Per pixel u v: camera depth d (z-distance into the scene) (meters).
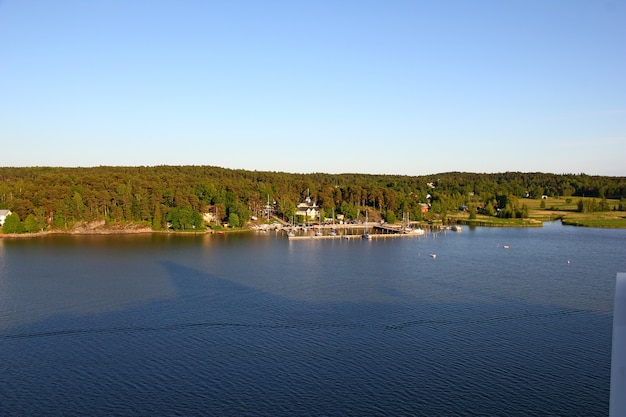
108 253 168.12
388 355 75.44
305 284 121.44
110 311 97.38
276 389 65.12
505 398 62.75
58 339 82.25
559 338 82.38
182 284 120.69
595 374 69.06
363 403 61.62
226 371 70.25
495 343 80.06
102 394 63.97
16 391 64.81
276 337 83.12
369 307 100.06
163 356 75.44
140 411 60.00
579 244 199.50
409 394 63.72
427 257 165.50
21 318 92.88
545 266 147.38
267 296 109.12
